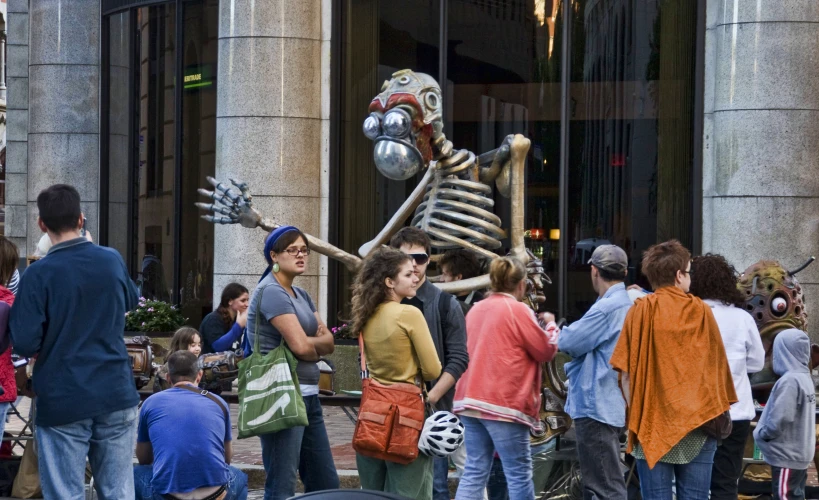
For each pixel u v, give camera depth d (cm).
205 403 958
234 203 1334
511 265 995
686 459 885
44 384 860
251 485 1284
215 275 1988
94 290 872
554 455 1284
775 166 1727
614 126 1952
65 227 880
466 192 1356
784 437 1056
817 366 1266
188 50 2217
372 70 2006
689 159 1909
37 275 863
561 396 1250
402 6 2000
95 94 2527
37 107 2542
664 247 916
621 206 1950
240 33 1944
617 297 955
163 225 2295
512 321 971
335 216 1991
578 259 1961
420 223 1364
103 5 2438
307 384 964
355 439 887
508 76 1980
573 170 1967
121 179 2414
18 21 3297
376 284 899
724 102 1762
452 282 1271
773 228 1727
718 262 1043
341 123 1998
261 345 941
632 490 1139
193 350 1255
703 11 1880
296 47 1948
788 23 1717
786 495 1069
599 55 1955
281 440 935
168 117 2288
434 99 1307
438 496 1047
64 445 863
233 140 1948
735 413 1002
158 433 941
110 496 886
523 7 1973
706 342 886
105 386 870
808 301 1722
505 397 966
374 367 896
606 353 948
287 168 1945
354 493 476
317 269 1994
